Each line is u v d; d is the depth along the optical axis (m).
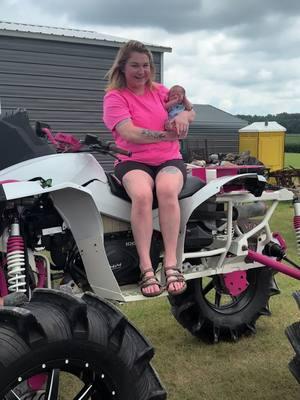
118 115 3.22
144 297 3.14
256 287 4.20
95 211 2.93
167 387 3.37
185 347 4.00
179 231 3.29
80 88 12.14
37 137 3.01
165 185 3.10
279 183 12.16
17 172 2.85
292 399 3.21
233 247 3.63
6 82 11.24
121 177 3.18
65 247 3.09
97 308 2.26
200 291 3.98
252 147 15.73
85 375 2.19
